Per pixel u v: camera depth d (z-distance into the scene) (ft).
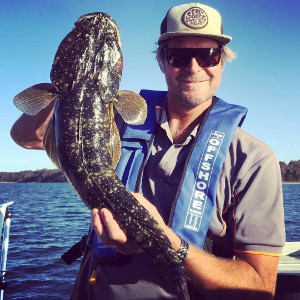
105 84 2.49
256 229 2.68
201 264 2.47
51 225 18.78
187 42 2.92
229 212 2.82
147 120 3.05
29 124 2.83
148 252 2.15
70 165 2.35
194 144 2.87
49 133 2.49
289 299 2.92
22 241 13.30
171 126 3.05
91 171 2.33
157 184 2.88
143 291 2.52
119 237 2.14
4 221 5.00
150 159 2.95
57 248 11.84
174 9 3.00
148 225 2.17
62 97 2.43
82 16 2.66
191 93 2.88
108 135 2.46
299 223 20.98
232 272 2.55
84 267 2.95
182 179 2.77
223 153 2.81
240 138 2.89
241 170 2.77
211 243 2.81
